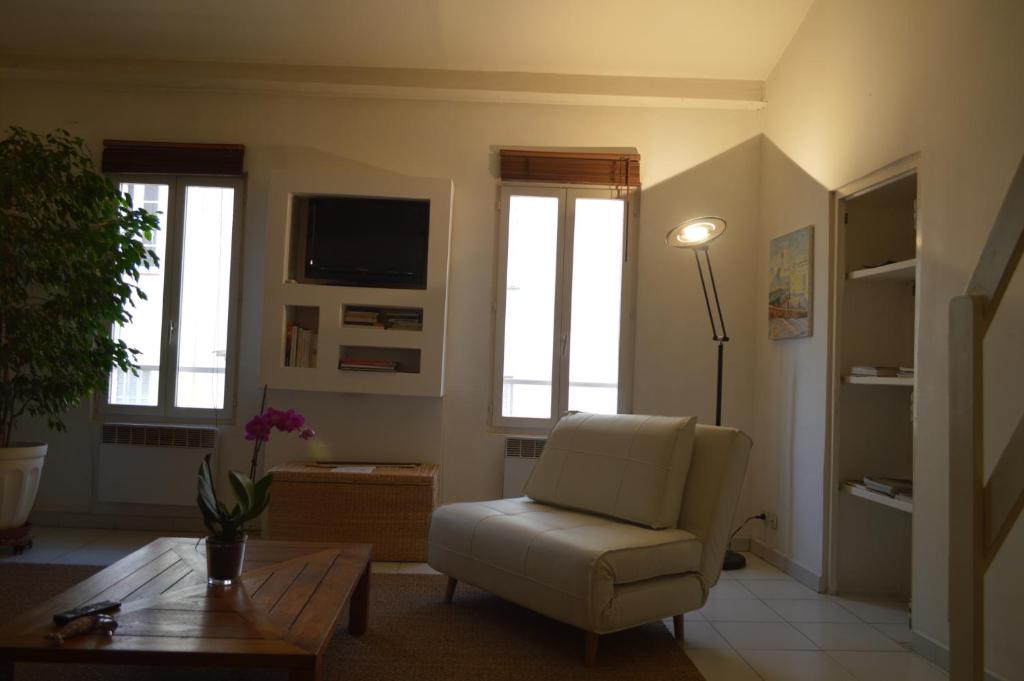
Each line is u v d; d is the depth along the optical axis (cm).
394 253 439
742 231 456
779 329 414
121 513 447
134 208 456
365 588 275
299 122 458
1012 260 147
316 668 168
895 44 312
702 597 279
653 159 458
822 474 361
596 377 454
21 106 457
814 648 280
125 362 404
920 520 283
